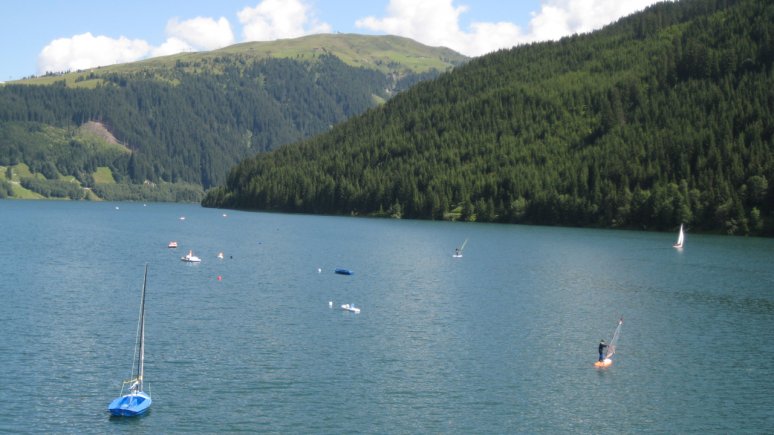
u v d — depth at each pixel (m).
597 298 116.56
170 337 86.12
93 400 65.38
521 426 62.28
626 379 74.12
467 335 90.12
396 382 71.75
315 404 65.69
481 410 65.38
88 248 186.88
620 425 62.91
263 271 144.75
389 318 98.94
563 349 84.50
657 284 132.00
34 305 103.06
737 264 163.00
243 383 70.44
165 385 69.50
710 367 78.25
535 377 74.25
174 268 147.38
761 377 75.06
